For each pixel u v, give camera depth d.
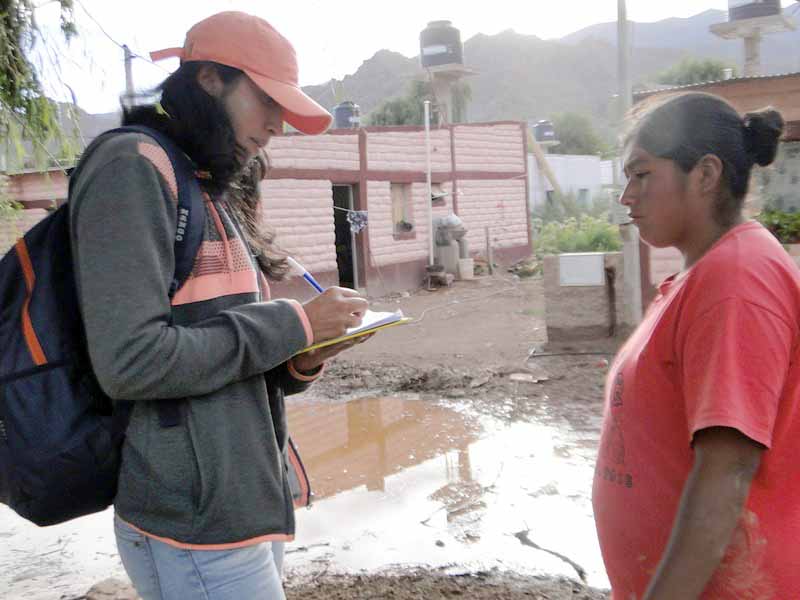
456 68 28.67
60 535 4.65
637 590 1.62
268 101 1.88
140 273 1.58
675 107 1.57
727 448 1.32
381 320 2.04
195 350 1.61
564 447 5.83
